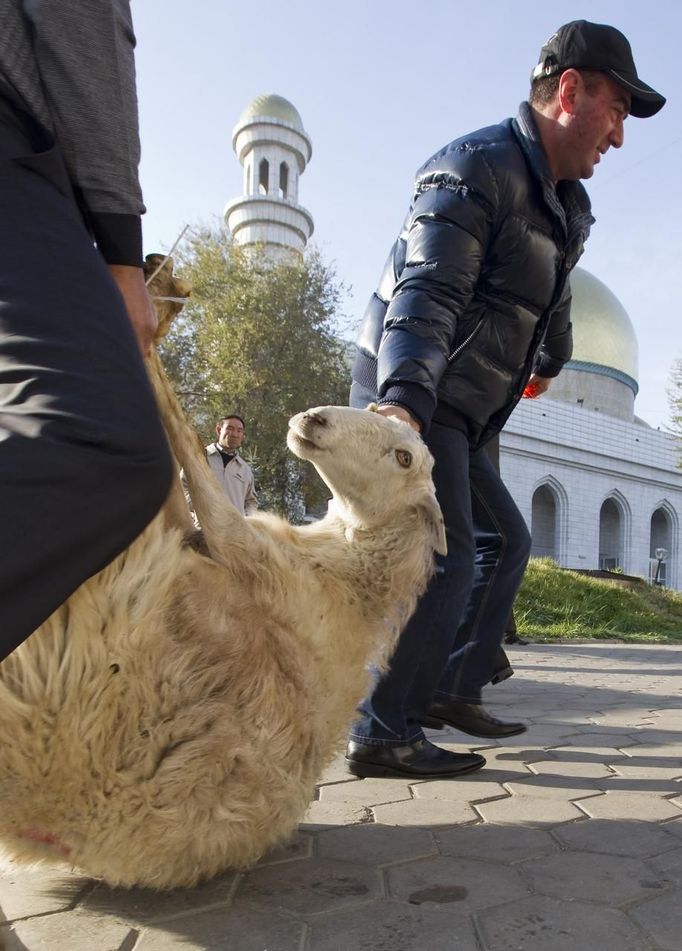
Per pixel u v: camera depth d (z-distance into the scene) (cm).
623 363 5666
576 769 354
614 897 212
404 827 269
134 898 208
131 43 178
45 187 156
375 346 364
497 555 392
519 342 362
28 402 139
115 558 155
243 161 6469
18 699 153
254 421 2611
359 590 247
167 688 171
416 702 339
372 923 196
